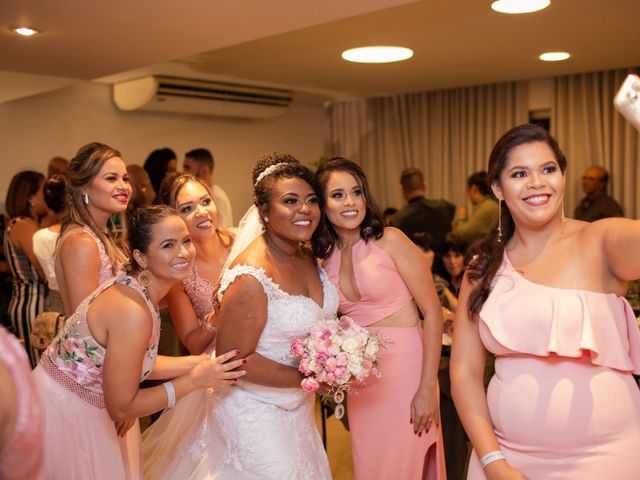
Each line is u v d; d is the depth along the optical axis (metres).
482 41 4.63
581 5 3.73
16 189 5.04
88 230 2.67
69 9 3.23
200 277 2.84
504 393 1.91
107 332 2.20
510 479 1.84
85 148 2.75
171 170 5.73
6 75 4.98
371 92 7.34
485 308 1.95
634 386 1.83
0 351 1.19
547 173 1.87
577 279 1.85
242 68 5.80
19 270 4.63
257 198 2.37
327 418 4.34
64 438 2.25
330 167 2.58
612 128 6.36
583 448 1.80
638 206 6.27
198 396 2.68
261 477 2.35
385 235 2.62
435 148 7.43
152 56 4.40
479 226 5.95
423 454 2.64
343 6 3.15
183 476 2.54
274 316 2.31
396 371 2.62
